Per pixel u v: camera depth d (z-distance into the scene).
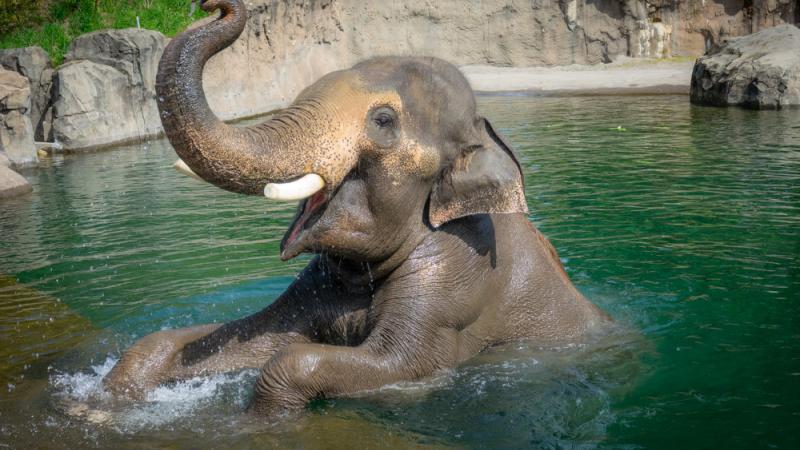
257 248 11.62
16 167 20.70
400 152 6.23
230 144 5.45
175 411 6.33
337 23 41.88
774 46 29.33
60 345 8.12
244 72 33.06
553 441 5.75
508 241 7.26
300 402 6.14
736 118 24.44
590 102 31.75
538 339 7.21
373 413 6.17
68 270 10.89
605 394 6.47
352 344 7.00
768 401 6.23
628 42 45.03
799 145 18.34
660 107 28.88
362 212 6.30
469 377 6.70
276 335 7.00
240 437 5.86
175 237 12.47
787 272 9.30
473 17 46.44
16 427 6.15
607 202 13.38
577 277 9.50
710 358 7.09
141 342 6.91
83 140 23.86
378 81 6.25
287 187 5.70
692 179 14.94
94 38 26.16
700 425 5.89
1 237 12.98
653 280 9.27
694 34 45.00
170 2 32.22
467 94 6.56
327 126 5.94
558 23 45.75
